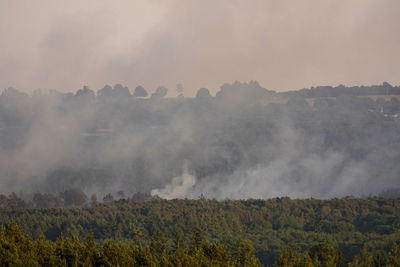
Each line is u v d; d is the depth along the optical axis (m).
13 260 161.25
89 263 179.00
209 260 190.62
